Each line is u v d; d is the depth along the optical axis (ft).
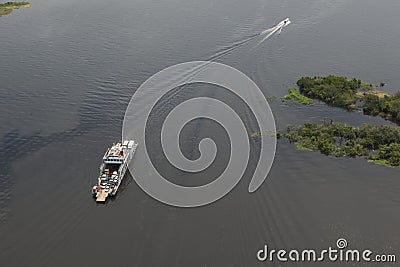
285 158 265.75
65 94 349.00
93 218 218.38
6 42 457.27
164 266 188.55
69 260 193.57
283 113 324.39
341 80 367.25
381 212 220.84
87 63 404.98
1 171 258.37
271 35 465.88
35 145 283.79
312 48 440.45
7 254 198.59
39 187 244.22
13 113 322.75
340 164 261.85
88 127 302.45
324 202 227.20
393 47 445.78
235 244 199.00
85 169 259.19
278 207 222.28
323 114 326.65
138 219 215.92
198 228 208.33
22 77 379.55
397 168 258.37
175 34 471.21
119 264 190.39
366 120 319.47
